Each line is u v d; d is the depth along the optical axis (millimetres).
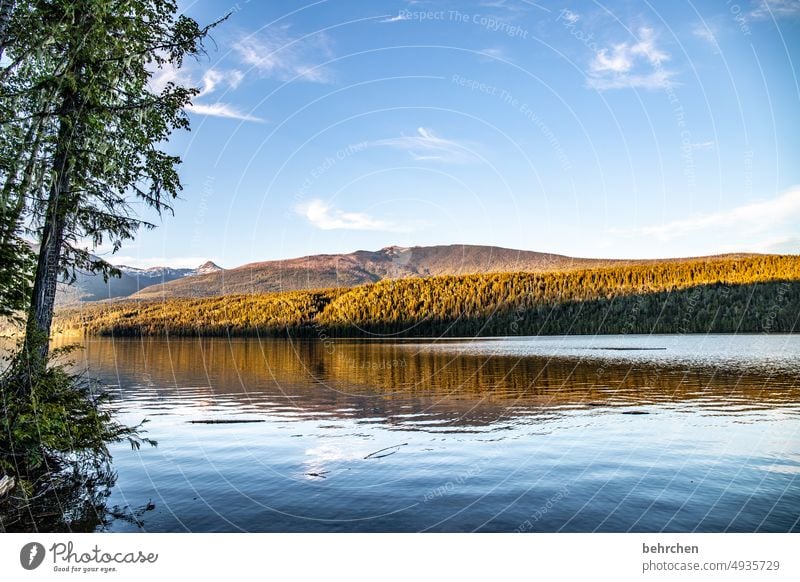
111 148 14266
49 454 13188
